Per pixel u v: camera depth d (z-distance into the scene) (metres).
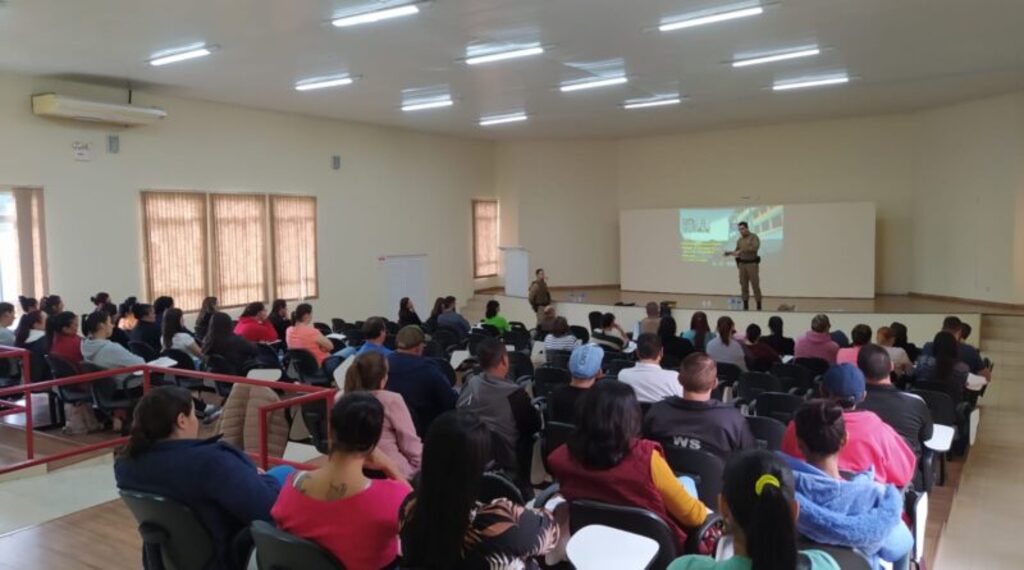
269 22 6.38
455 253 14.76
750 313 10.90
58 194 8.45
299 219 11.45
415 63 8.11
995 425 6.99
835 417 2.11
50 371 5.99
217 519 2.08
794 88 10.27
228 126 10.37
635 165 16.09
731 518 1.51
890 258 13.70
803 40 7.52
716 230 14.55
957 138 12.18
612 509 2.17
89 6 5.81
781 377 5.65
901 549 2.06
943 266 12.67
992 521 4.27
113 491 4.21
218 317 6.09
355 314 12.48
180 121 9.72
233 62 7.83
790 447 2.58
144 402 2.15
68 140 8.52
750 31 7.11
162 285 9.52
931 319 10.24
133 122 8.84
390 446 2.92
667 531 2.12
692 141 15.42
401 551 1.79
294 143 11.36
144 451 2.12
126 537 3.45
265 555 1.88
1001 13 6.65
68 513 3.82
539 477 3.72
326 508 1.86
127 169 9.11
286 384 3.90
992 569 3.59
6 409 6.00
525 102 10.93
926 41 7.62
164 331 6.64
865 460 2.62
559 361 6.61
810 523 1.84
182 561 2.11
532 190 15.69
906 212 13.47
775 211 14.04
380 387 3.05
